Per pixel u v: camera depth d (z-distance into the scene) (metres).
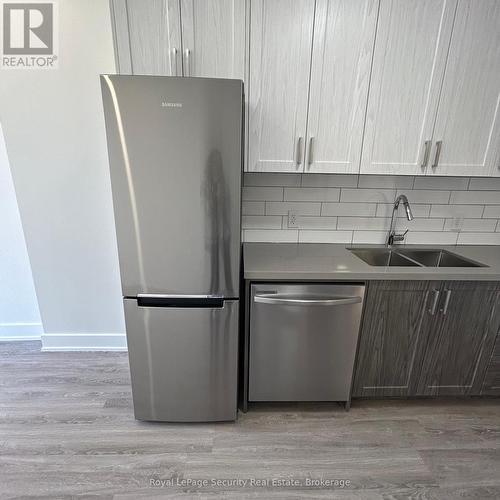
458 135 1.67
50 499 1.33
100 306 2.28
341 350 1.67
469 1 1.48
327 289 1.57
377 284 1.59
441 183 2.05
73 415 1.77
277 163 1.69
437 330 1.68
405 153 1.69
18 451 1.54
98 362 2.24
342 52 1.54
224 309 1.52
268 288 1.57
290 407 1.86
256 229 2.10
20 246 2.33
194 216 1.40
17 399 1.88
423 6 1.49
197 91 1.26
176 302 1.52
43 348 2.35
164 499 1.34
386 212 2.10
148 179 1.34
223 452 1.56
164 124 1.28
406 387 1.79
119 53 1.48
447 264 2.01
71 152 1.91
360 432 1.69
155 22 1.45
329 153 1.68
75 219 2.04
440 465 1.51
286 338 1.64
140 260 1.45
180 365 1.60
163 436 1.65
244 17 1.47
